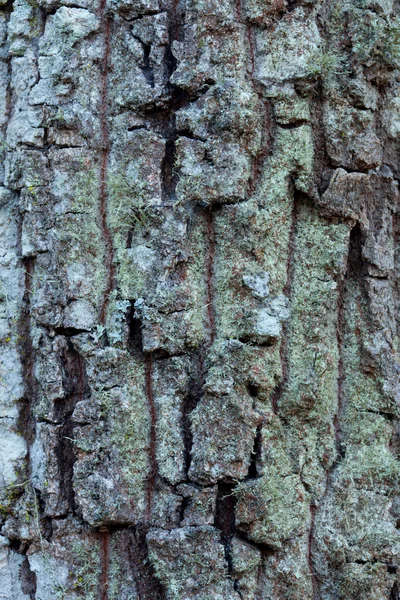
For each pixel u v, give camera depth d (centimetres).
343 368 126
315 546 124
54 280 125
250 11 125
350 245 127
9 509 125
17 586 125
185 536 122
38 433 125
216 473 123
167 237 124
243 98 124
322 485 125
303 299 125
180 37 126
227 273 124
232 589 122
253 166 125
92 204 126
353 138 126
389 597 124
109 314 125
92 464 123
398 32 126
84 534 124
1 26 129
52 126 126
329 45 126
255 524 123
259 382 123
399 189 129
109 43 126
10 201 128
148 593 123
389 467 125
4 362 127
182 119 125
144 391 125
